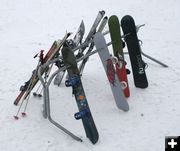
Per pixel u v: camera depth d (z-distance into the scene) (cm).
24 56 534
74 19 680
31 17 691
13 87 440
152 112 376
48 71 383
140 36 596
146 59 499
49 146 331
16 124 363
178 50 535
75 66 332
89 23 660
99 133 344
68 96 408
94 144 329
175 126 354
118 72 388
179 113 375
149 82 432
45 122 363
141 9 727
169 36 593
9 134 350
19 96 388
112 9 728
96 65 488
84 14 703
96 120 363
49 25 656
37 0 779
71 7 740
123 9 728
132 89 415
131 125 356
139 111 377
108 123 359
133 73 411
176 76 450
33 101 396
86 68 480
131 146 328
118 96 369
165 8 729
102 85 431
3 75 472
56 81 427
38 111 380
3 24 659
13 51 551
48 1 772
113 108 382
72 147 327
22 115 371
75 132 346
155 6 741
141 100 395
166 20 668
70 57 331
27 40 593
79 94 327
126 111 375
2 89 434
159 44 561
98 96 406
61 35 614
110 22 373
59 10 725
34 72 372
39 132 350
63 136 342
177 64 487
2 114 380
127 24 387
